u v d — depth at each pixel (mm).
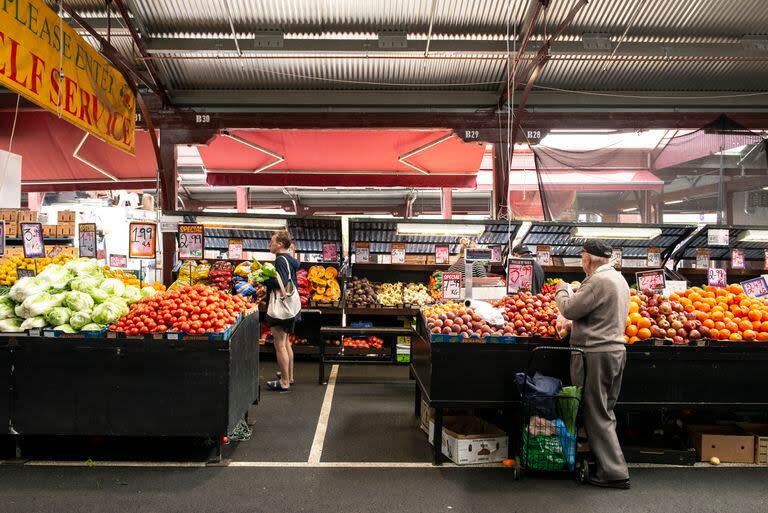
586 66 7781
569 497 3201
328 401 5242
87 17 6680
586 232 6820
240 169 9438
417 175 9570
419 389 4715
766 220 8008
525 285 4746
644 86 8250
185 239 5781
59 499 3086
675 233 6918
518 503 3111
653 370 3723
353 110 8195
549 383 3494
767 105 8352
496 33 7012
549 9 6590
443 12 6656
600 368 3381
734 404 3746
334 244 7125
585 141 9148
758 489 3342
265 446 3971
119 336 3557
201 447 3904
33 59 4285
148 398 3570
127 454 3764
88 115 5293
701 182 8484
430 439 4070
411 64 7688
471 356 3660
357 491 3234
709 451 3803
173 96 8156
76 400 3555
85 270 4188
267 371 6645
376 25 6859
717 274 6160
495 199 8094
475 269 5902
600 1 6535
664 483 3424
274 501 3086
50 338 3541
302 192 13703
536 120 8078
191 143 8016
